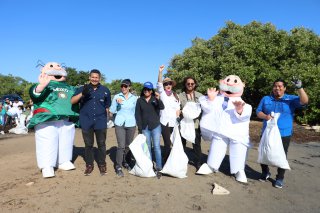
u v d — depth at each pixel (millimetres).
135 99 6922
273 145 5957
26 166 7504
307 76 17750
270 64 19953
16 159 8320
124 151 7094
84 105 6523
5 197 5434
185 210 4969
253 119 20719
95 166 7473
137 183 6191
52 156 6605
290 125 6121
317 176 6988
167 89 7000
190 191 5797
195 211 4945
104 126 6613
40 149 6523
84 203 5172
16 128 15391
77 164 7691
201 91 20828
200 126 6859
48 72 6727
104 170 6723
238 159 6418
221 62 20781
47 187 5926
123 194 5582
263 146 6137
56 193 5613
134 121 6836
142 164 6531
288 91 18188
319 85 17969
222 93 6871
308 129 16156
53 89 6645
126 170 7121
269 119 6109
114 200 5309
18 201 5246
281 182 6113
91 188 5875
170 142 7023
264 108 6309
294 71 17953
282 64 20016
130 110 6797
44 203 5164
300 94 5793
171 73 24859
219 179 6574
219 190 5734
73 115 6867
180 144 6648
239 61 20031
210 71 21719
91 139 6613
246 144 6457
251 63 19812
